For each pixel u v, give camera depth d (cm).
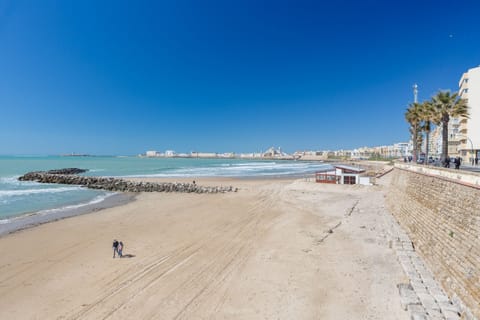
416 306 979
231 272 1332
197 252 1600
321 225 2142
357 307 1035
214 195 3862
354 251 1570
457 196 1200
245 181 5756
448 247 1178
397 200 2350
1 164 12900
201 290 1167
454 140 6062
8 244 1750
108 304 1066
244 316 991
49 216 2544
